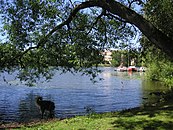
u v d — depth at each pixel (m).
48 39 14.12
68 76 84.94
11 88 44.62
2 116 22.38
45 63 15.85
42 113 22.02
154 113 13.63
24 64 15.78
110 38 16.61
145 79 64.94
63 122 13.38
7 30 14.20
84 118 13.95
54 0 12.86
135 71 117.00
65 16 13.93
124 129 11.11
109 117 13.59
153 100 30.23
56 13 13.85
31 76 17.28
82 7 12.01
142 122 11.99
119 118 13.02
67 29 14.02
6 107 26.92
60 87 47.53
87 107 26.95
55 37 14.22
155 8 14.12
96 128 11.52
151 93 35.56
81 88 46.56
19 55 14.85
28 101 30.86
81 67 16.55
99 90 43.72
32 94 37.31
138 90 42.97
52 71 17.56
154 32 9.24
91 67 16.92
